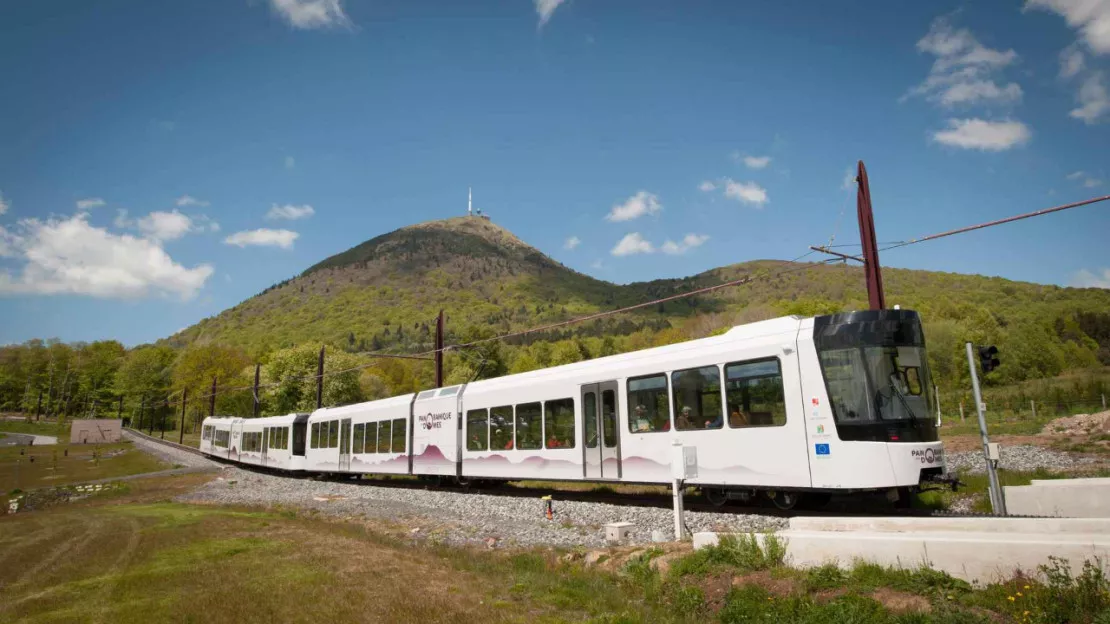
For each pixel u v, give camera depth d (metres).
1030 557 6.68
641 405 16.56
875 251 17.59
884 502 14.27
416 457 26.30
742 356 14.37
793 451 13.16
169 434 112.00
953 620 6.24
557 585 9.45
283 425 40.25
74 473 52.72
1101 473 15.91
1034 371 73.19
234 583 10.06
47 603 9.33
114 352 147.12
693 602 8.09
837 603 6.96
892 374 12.66
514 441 20.84
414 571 10.73
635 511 15.46
